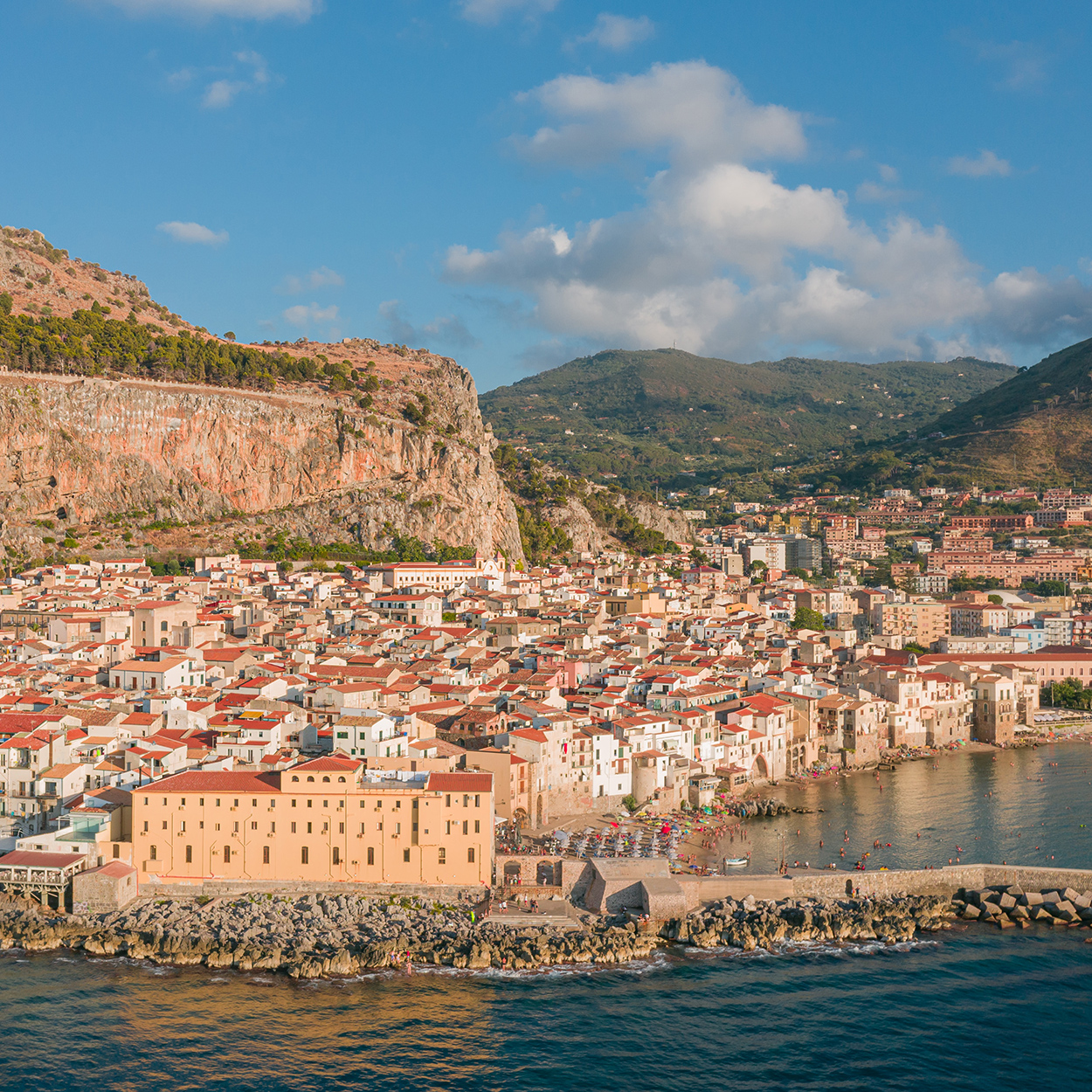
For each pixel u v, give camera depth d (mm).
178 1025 163250
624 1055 158250
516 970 181750
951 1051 161375
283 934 186000
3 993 169875
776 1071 155625
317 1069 153750
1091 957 193000
